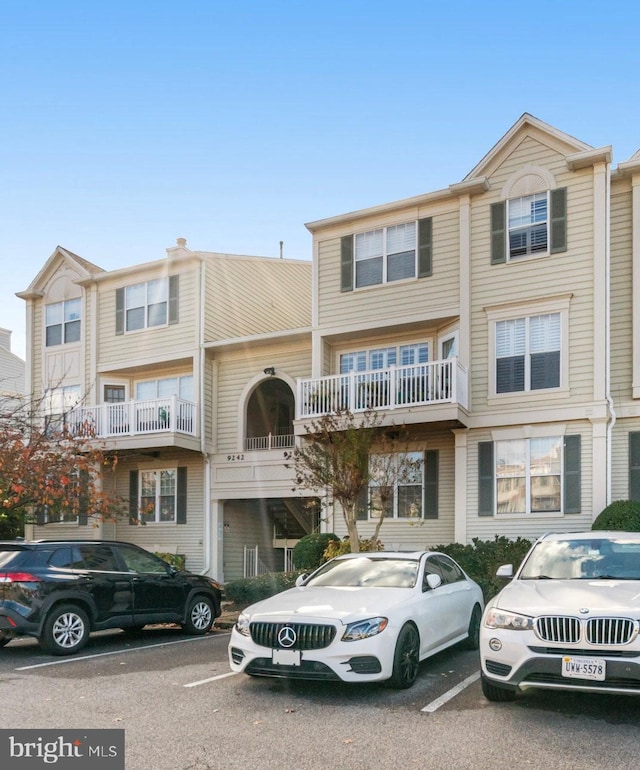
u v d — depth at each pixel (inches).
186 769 210.8
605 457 619.2
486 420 673.0
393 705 278.5
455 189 703.7
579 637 249.1
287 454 693.3
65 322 966.4
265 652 294.2
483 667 269.4
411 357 745.6
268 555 906.1
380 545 637.3
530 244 674.2
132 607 439.2
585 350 638.5
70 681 327.9
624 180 658.2
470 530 671.8
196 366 858.8
